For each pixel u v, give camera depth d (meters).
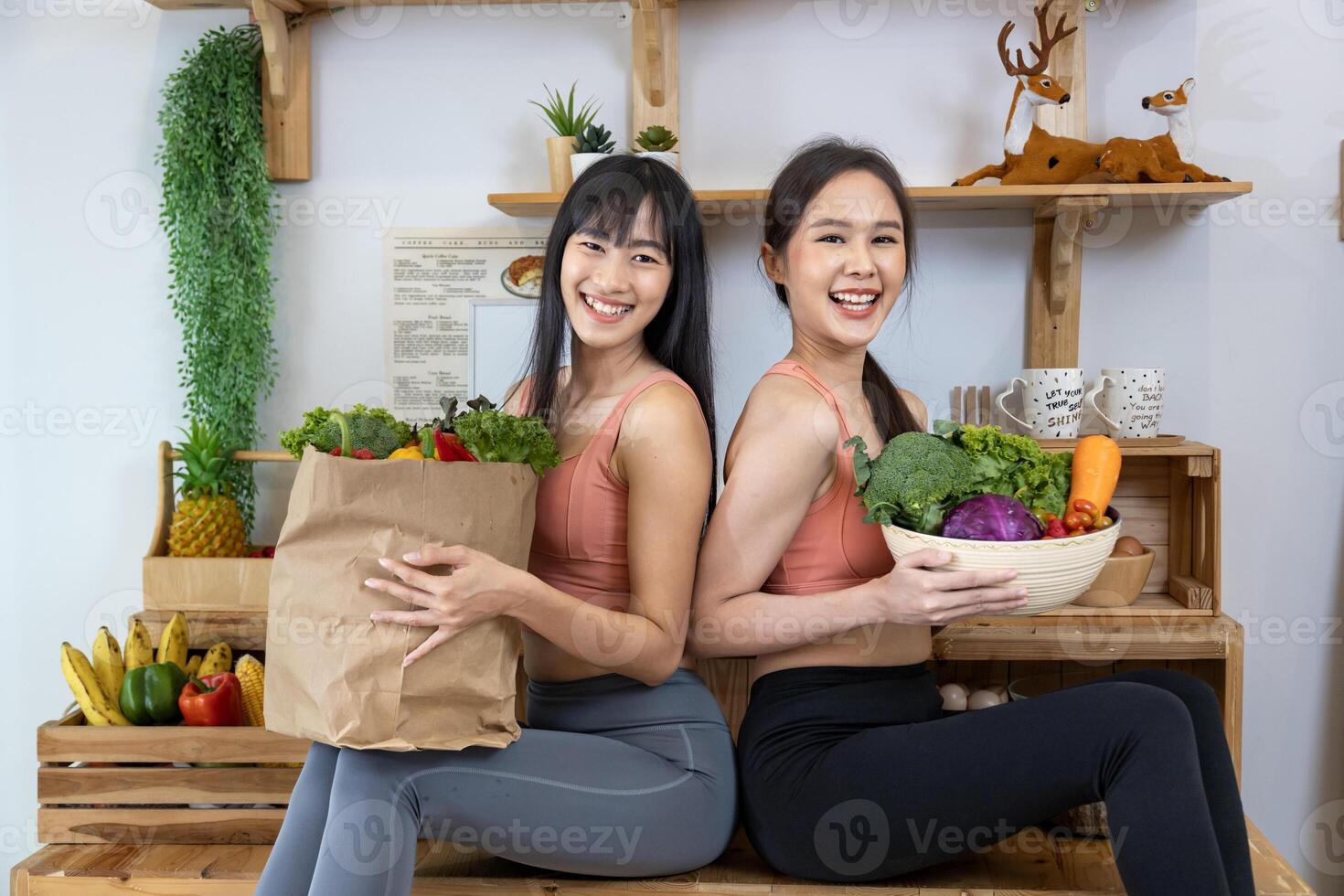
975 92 1.91
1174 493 1.86
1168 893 1.05
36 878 1.41
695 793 1.25
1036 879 1.31
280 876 1.13
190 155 1.85
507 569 1.13
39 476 2.04
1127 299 1.92
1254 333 1.91
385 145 1.98
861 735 1.24
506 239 1.97
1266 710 1.97
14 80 2.00
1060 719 1.14
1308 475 1.93
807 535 1.32
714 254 1.94
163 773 1.48
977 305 1.93
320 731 1.10
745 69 1.93
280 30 1.89
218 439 1.85
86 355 2.03
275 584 1.13
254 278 1.89
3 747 2.07
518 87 1.96
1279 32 1.88
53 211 2.01
